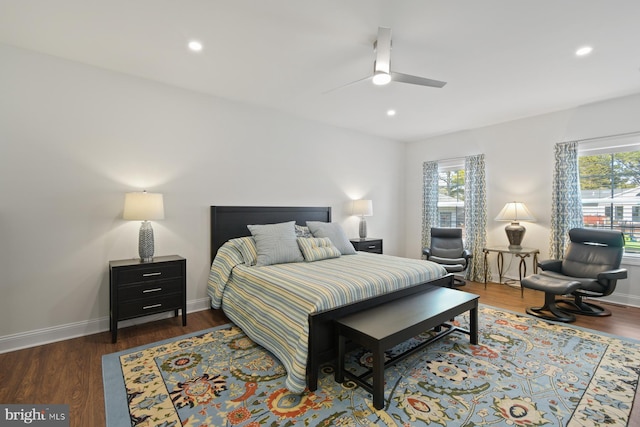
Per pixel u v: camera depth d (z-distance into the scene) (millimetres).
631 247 3760
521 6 2006
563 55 2652
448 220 5645
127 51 2611
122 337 2795
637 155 3680
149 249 2980
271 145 4164
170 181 3344
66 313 2775
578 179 4047
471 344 2635
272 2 1968
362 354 2512
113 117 2992
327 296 2143
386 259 3553
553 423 1657
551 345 2600
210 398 1889
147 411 1765
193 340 2727
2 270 2504
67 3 1979
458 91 3475
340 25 2225
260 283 2656
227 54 2656
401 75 2385
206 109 3584
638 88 3408
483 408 1786
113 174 2998
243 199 3900
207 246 3619
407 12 2068
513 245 4406
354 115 4398
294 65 2850
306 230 4027
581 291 3408
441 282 3158
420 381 2074
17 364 2283
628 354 2424
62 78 2740
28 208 2604
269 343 2361
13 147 2541
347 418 1711
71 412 1753
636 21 2158
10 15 2105
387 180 5844
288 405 1827
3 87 2502
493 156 4887
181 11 2064
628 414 1724
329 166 4887
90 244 2885
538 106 3994
